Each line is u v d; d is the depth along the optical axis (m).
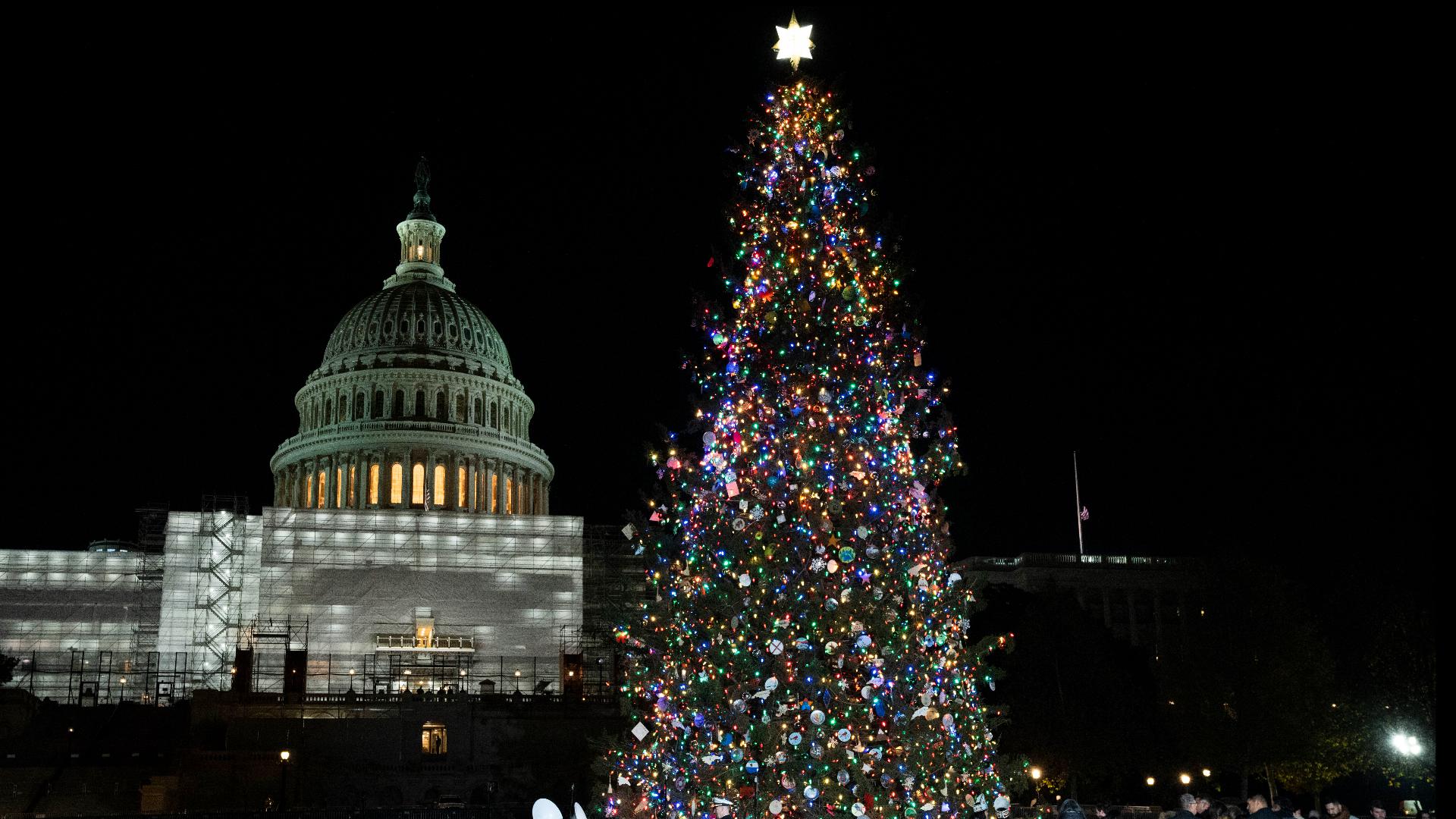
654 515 26.17
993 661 81.88
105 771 91.00
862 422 24.03
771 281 24.84
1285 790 81.88
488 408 154.38
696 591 24.34
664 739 25.45
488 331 162.50
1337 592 73.06
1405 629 63.91
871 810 22.53
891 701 22.80
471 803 93.25
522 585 134.88
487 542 135.62
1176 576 152.00
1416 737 64.75
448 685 117.75
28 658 137.75
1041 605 84.25
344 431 147.25
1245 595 73.50
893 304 25.62
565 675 106.75
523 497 153.12
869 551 22.84
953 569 25.31
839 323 24.45
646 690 25.78
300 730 95.75
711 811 23.70
